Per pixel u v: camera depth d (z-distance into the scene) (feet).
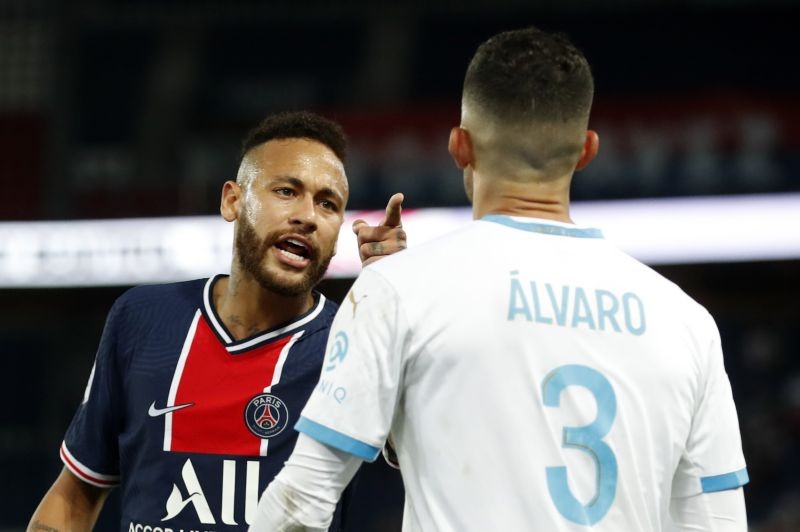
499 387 22.62
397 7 220.84
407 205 151.74
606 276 23.95
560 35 25.00
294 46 219.82
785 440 146.10
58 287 131.13
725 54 210.38
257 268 31.50
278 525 23.07
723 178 142.00
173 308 32.71
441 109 161.17
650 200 124.36
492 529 22.15
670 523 24.88
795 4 210.18
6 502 151.64
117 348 32.42
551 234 24.09
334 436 22.85
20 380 163.12
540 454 22.45
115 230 130.93
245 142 33.94
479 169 24.93
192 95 210.38
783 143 141.90
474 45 217.15
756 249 122.01
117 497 119.85
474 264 23.45
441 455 22.71
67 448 32.86
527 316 23.00
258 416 31.07
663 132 146.00
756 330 158.81
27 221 131.95
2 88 189.67
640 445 23.04
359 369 22.88
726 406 24.53
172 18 218.79
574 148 24.47
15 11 194.18
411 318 22.90
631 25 214.90
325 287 122.11
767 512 139.44
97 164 192.34
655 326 23.73
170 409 31.17
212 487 30.63
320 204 32.17
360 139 159.84
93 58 216.33
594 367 23.03
